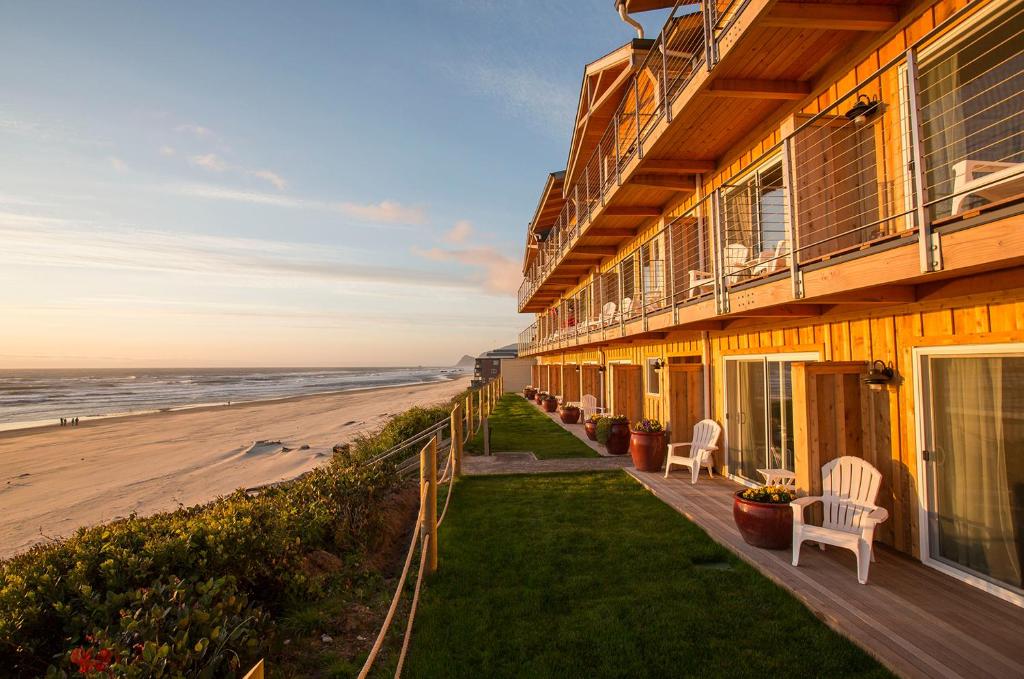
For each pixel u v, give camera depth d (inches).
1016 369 175.8
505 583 217.0
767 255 277.1
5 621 133.1
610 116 565.3
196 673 126.0
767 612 184.7
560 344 788.0
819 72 265.7
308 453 775.7
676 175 398.0
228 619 148.3
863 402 240.2
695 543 253.0
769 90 272.5
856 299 205.2
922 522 210.5
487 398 901.2
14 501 548.7
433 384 3543.3
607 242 607.8
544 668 157.8
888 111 222.5
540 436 613.6
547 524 288.7
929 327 206.1
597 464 447.2
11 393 2755.9
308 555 227.1
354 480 282.8
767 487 247.0
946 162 196.5
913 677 140.9
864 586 194.5
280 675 154.2
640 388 548.1
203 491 565.3
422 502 209.6
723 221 311.3
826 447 241.4
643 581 214.1
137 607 145.9
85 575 157.8
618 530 275.4
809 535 212.1
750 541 239.1
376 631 184.7
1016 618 168.7
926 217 153.6
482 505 330.6
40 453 854.5
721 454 381.7
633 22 457.1
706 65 259.8
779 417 310.3
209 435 1035.9
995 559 185.0
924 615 171.9
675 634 173.2
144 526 201.0
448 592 210.4
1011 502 179.2
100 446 919.7
